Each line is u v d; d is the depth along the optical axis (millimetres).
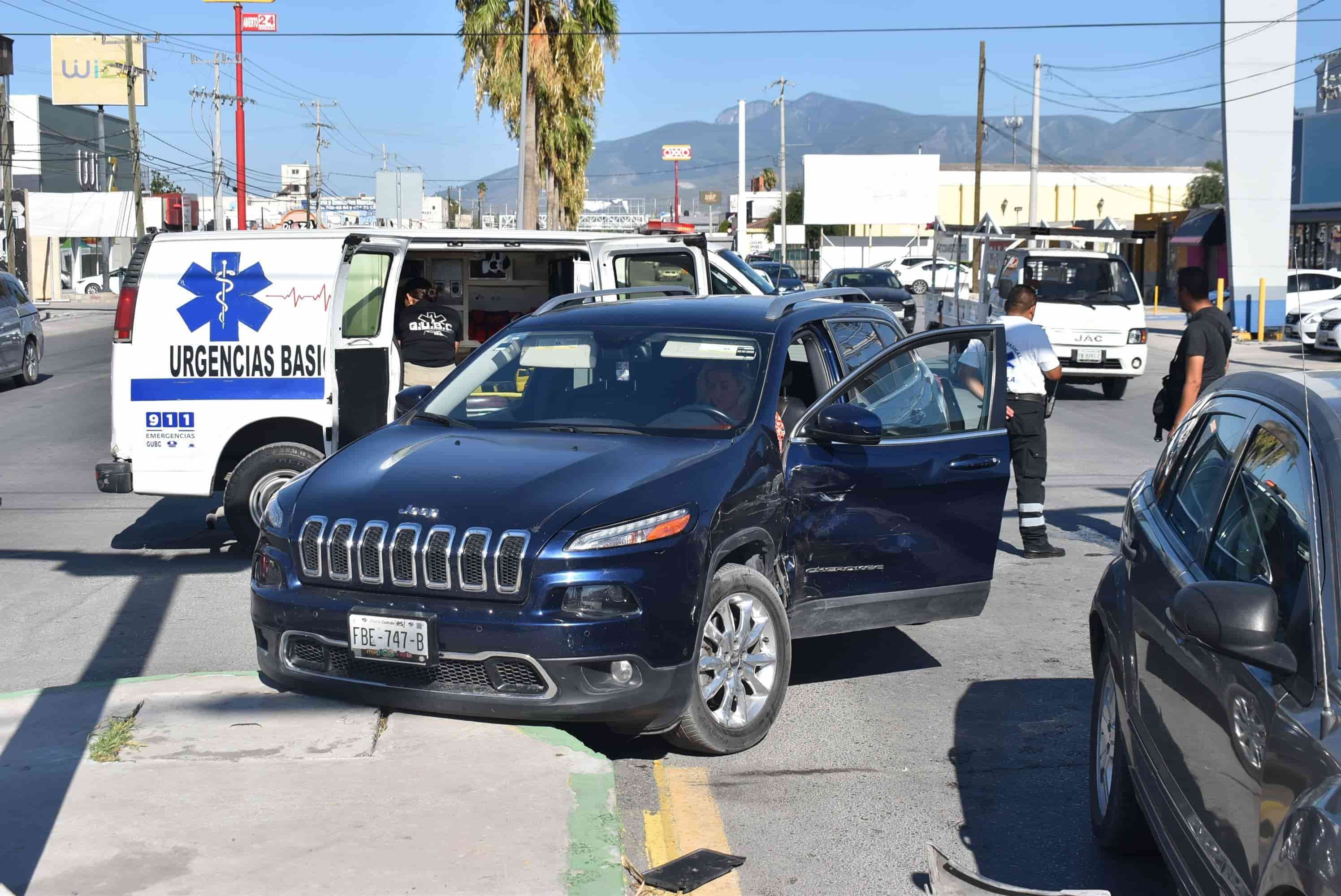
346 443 8578
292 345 8414
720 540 4973
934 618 6070
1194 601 2893
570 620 4523
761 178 130125
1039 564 9016
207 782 4383
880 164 68062
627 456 5145
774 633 5336
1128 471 12938
